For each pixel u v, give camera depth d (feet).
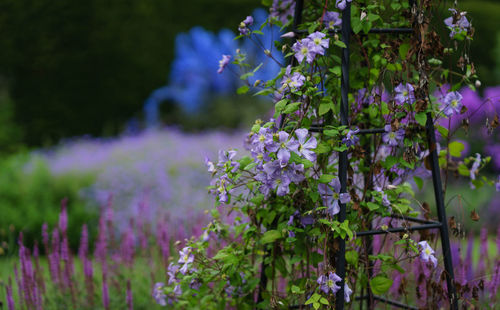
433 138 8.66
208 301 9.63
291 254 9.12
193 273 8.88
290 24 9.71
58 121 36.14
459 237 8.97
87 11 36.09
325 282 7.73
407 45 8.74
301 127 8.21
